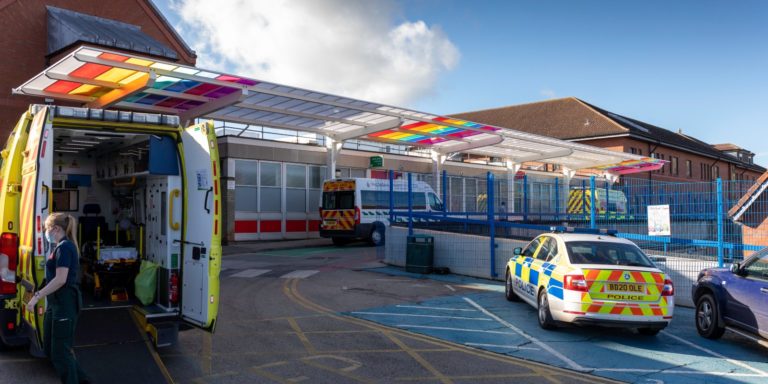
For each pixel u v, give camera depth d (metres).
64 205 9.43
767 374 7.15
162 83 14.50
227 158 23.92
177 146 7.27
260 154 25.00
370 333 8.98
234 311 10.48
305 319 9.93
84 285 8.79
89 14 21.98
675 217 13.62
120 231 9.48
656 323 8.38
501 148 27.14
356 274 15.70
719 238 11.48
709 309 8.98
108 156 9.28
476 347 8.23
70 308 5.48
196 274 6.87
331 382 6.54
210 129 6.73
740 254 12.01
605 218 16.22
